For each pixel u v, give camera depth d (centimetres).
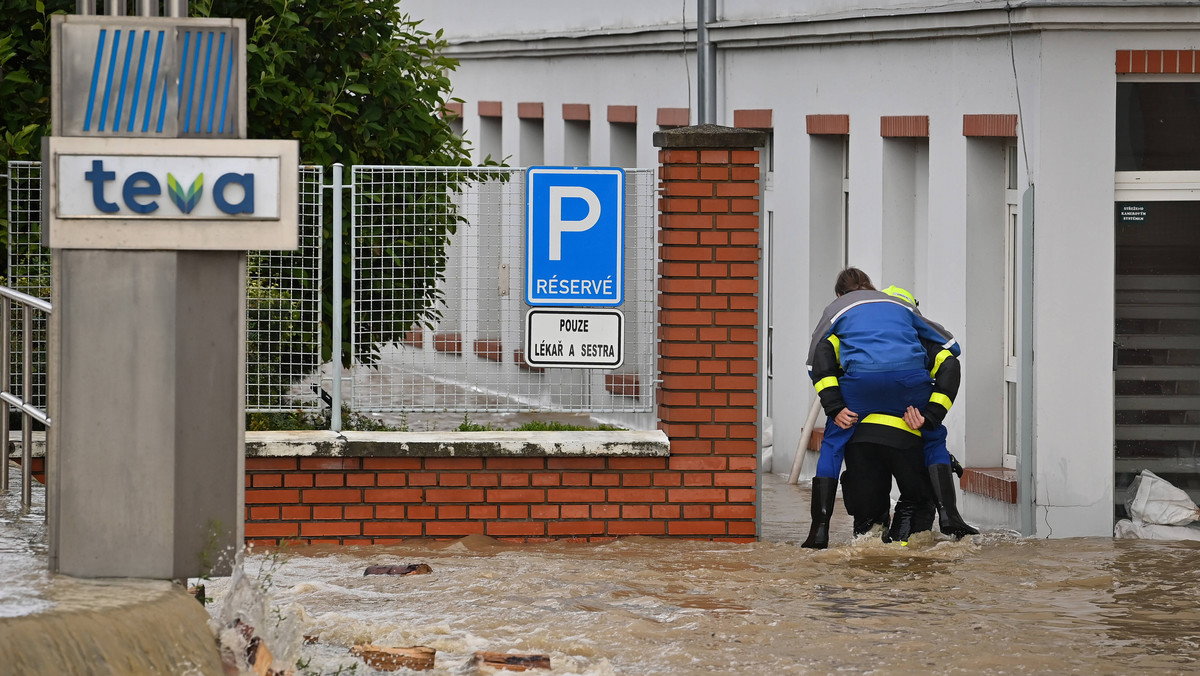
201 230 1431
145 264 1434
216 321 1448
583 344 2316
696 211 2300
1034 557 2214
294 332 2361
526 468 2289
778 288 3291
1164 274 2472
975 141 2633
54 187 1416
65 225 1420
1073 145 2419
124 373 1435
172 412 1437
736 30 3331
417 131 2639
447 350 2420
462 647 1652
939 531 2377
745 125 3372
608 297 2309
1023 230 2438
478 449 2273
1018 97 2484
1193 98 2448
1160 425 2494
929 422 2273
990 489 2553
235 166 1433
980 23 2548
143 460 1437
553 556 2183
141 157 1425
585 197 2300
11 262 2377
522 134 4419
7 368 1838
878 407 2281
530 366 2312
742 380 2306
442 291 2459
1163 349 2484
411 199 2450
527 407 2355
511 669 1534
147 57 1428
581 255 2305
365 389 2344
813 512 2294
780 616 1822
